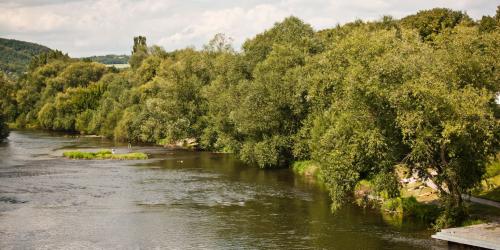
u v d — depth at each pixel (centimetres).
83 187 6053
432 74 3716
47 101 17000
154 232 4022
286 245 3616
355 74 3825
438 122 3528
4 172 7288
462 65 3903
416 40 5291
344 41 5978
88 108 15662
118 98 14562
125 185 6191
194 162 8525
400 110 3572
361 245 3559
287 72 7538
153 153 9988
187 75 11556
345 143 3991
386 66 3703
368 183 5144
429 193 4606
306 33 9944
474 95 3488
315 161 6391
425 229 3931
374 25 10019
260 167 7688
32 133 15462
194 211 4759
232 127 9050
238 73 9919
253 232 3988
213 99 10050
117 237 3884
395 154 3759
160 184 6262
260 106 7631
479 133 3478
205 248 3588
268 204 5022
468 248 3291
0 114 13100
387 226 4056
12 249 3569
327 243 3638
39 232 4025
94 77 18625
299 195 5466
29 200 5272
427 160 3791
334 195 3966
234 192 5681
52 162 8481
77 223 4316
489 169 4819
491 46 4481
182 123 10794
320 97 6116
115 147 11156
